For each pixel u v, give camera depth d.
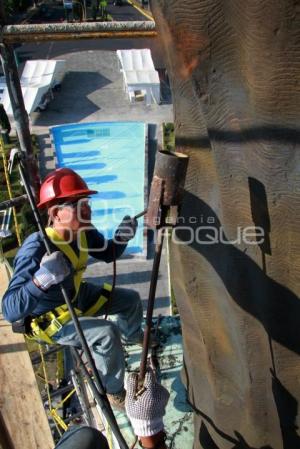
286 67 1.62
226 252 2.38
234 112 1.93
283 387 2.57
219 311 2.72
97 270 16.16
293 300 2.23
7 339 3.68
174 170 1.79
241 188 2.10
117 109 25.72
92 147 23.09
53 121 24.78
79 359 3.38
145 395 2.11
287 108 1.71
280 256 2.13
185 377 3.73
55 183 3.19
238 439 3.15
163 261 16.25
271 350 2.49
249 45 1.67
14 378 3.42
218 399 3.10
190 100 2.16
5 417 3.21
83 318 3.46
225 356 2.88
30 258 3.11
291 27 1.53
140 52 27.86
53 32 3.27
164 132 23.91
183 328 3.21
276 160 1.85
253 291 2.37
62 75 28.39
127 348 4.49
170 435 3.84
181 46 1.94
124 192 20.59
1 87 25.70
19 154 2.89
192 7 1.78
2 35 3.27
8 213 16.28
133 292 3.97
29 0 40.06
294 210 1.94
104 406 2.09
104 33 3.32
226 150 2.06
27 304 2.96
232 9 1.67
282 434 2.81
